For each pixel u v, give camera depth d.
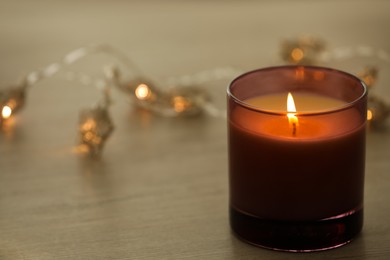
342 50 1.13
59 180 0.90
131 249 0.80
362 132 0.78
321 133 0.77
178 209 0.85
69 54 1.13
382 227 0.82
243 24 1.22
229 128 0.80
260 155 0.77
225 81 1.08
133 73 1.09
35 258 0.80
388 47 1.13
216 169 0.91
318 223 0.78
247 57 1.12
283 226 0.78
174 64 1.11
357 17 1.22
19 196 0.88
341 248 0.79
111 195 0.88
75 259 0.79
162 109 1.02
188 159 0.93
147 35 1.19
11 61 1.12
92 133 0.92
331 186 0.77
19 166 0.93
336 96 0.83
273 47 1.14
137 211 0.85
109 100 0.97
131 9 1.29
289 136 0.77
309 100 0.83
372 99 0.96
